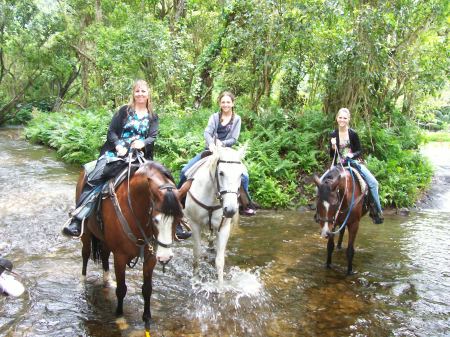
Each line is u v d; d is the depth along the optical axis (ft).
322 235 17.72
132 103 15.23
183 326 14.70
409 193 33.91
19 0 78.64
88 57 73.36
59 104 95.96
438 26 40.47
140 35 48.06
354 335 14.47
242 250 22.67
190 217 18.03
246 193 19.36
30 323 14.35
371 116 40.34
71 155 45.06
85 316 14.97
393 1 36.24
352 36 35.42
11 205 28.94
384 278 19.39
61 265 19.27
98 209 14.28
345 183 18.76
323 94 41.24
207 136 19.26
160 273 19.06
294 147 37.29
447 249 23.45
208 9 58.34
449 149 61.21
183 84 54.34
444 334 14.66
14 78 91.91
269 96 45.27
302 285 18.47
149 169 12.79
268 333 14.49
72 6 76.64
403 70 39.06
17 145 59.98
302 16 38.45
